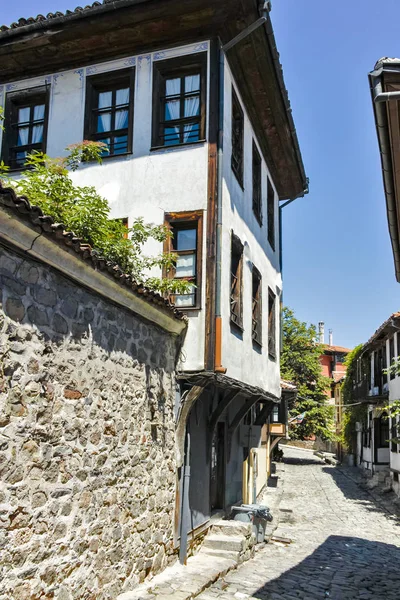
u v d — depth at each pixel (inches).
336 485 992.9
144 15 346.3
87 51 381.1
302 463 1405.0
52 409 194.9
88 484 217.8
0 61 392.2
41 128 397.4
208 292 335.6
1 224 162.6
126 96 383.2
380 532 593.0
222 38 365.1
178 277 350.3
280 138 517.0
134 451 263.9
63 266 197.6
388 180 242.4
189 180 351.9
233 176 391.5
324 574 378.6
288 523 619.2
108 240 283.4
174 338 327.6
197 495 369.4
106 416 236.1
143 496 272.8
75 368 211.8
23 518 176.1
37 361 187.3
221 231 345.4
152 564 281.4
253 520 461.7
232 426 458.3
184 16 347.9
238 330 394.0
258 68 407.2
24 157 397.4
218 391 421.7
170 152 358.6
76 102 385.1
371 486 946.1
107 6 341.7
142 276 327.3
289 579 350.3
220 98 355.3
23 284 181.5
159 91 370.9
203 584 288.4
